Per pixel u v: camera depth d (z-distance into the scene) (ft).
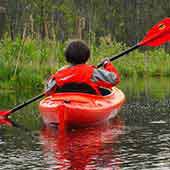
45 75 78.43
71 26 146.51
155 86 72.38
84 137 31.60
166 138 30.58
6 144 29.76
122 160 25.00
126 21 217.97
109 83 37.65
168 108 44.32
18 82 72.02
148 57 125.29
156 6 223.51
